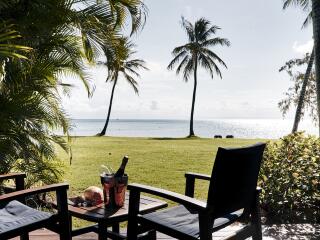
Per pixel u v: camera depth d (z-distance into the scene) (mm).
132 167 9117
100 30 5527
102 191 3117
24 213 2705
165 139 22688
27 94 4391
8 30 4453
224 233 3326
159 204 3109
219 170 2373
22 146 4324
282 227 4293
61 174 5496
